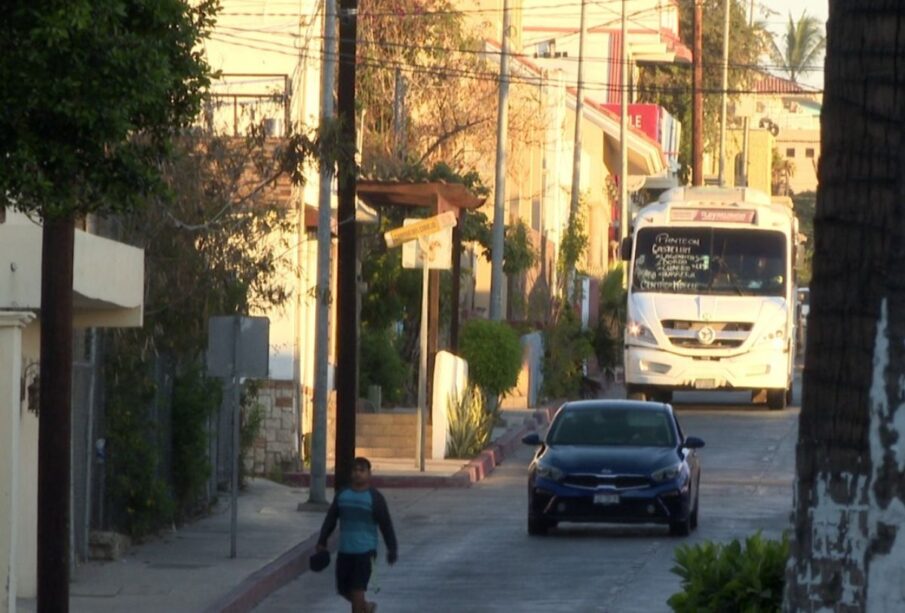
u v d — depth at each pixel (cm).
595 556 5738
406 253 8119
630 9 19325
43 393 3734
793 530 2042
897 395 1952
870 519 1961
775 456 9000
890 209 1972
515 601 4838
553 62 17912
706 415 10969
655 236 10644
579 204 15188
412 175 10731
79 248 4503
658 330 10525
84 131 3228
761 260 10600
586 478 6169
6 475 3938
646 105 19438
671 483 6159
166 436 6297
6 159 3166
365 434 9081
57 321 3722
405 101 11812
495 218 10638
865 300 1977
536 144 13588
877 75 1975
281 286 7075
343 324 7056
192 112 3547
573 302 13775
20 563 4756
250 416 7631
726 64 18400
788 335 10581
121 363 5756
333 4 6975
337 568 4306
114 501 5809
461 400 9088
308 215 8719
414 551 5938
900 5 1967
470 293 12912
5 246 4553
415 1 11894
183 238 5822
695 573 3034
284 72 8581
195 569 5331
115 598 4766
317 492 7088
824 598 1983
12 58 3109
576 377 12606
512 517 6925
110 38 3180
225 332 5672
